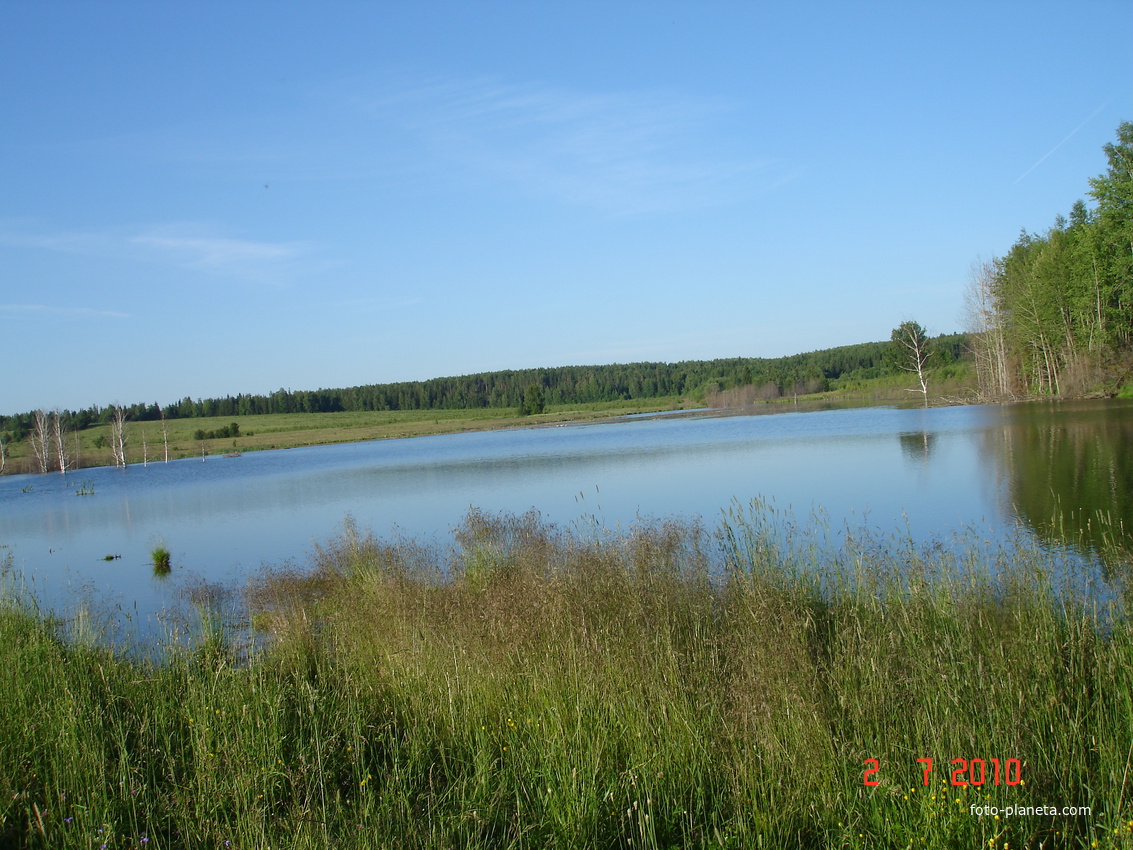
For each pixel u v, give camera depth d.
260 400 185.00
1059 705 5.67
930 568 9.23
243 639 11.68
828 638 7.36
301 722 6.94
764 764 5.35
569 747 5.95
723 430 59.06
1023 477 21.95
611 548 10.91
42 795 5.79
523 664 7.31
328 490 40.06
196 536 26.89
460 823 5.16
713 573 10.16
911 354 87.19
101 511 39.12
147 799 5.70
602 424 95.38
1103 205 50.19
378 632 9.61
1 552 26.06
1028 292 58.66
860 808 4.95
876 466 28.02
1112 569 10.13
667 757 5.66
